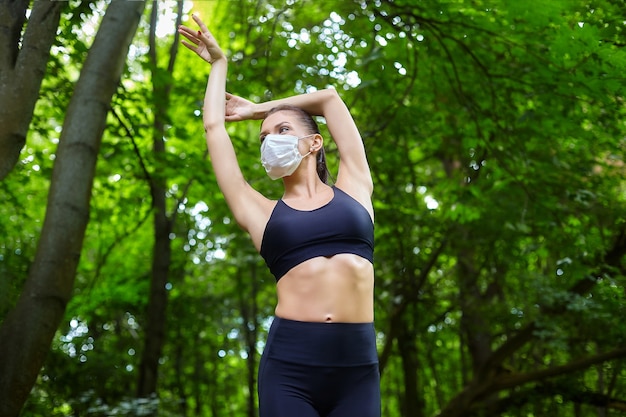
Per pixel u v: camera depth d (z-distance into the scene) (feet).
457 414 31.48
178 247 45.34
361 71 25.09
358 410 7.39
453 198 28.04
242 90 25.16
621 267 25.90
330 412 7.47
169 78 24.70
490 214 29.04
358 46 26.61
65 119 15.96
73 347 33.99
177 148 35.94
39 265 14.61
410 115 27.68
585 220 25.73
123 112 25.27
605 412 31.12
